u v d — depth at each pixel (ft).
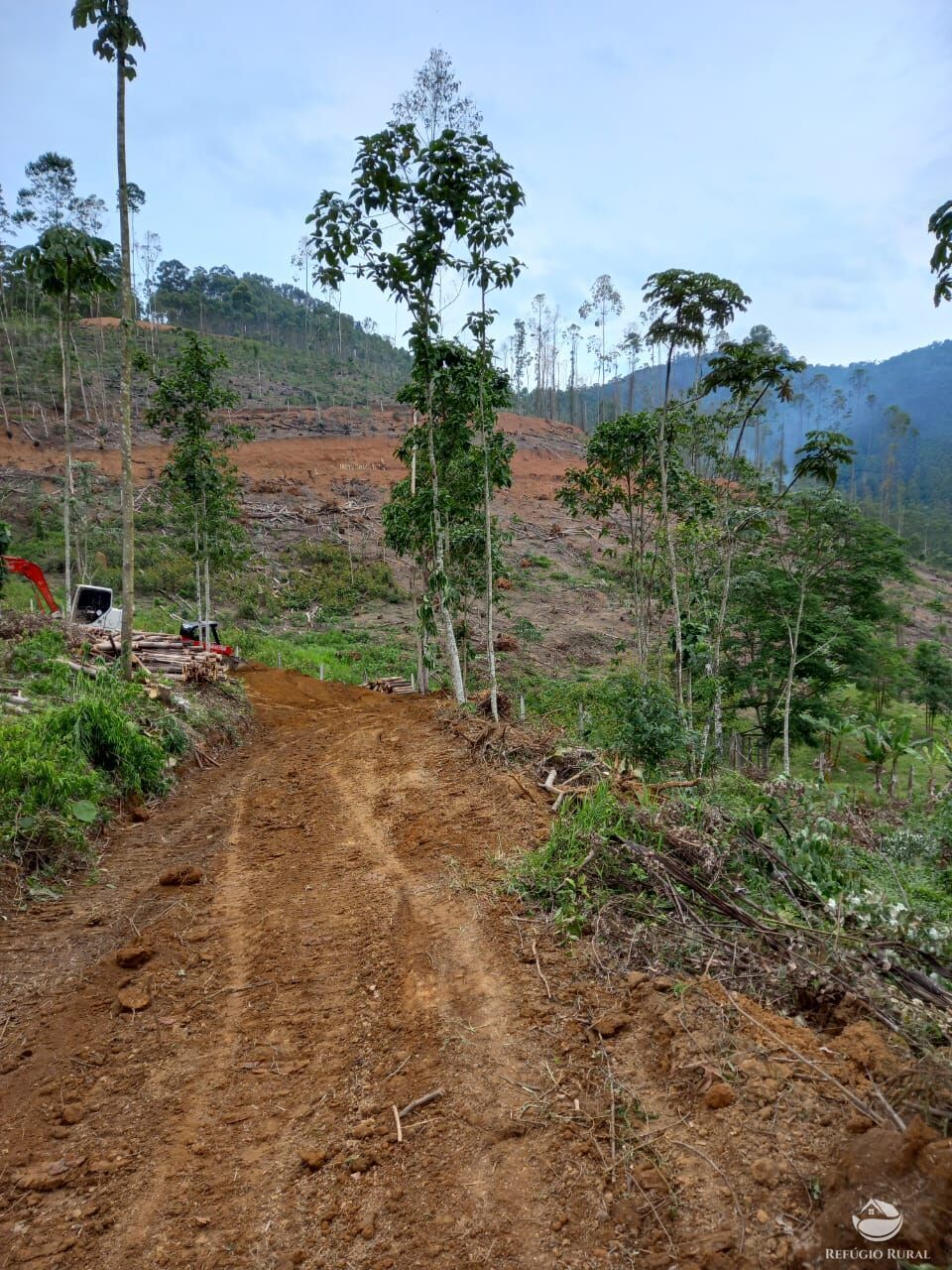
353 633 102.83
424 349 45.75
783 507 58.13
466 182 40.78
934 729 78.38
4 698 29.35
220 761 35.68
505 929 14.98
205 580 71.77
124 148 33.24
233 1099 11.34
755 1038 10.28
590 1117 9.69
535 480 172.35
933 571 201.16
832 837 21.31
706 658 53.21
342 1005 13.47
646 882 15.28
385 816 24.25
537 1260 7.91
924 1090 8.68
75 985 14.73
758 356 44.93
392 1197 9.11
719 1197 7.98
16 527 109.60
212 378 68.23
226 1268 8.45
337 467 156.35
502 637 94.73
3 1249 8.88
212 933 16.83
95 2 30.07
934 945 13.12
